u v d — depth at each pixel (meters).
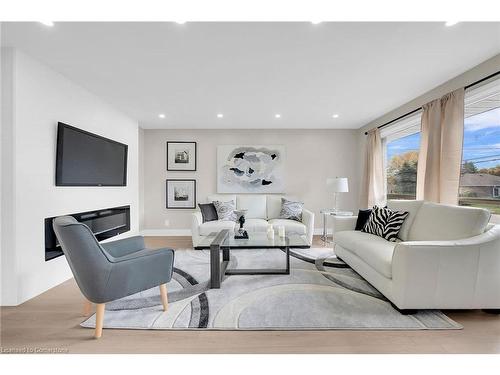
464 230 2.21
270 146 5.41
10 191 2.26
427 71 2.77
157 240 4.86
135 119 4.56
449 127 2.90
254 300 2.32
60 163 2.72
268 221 4.72
